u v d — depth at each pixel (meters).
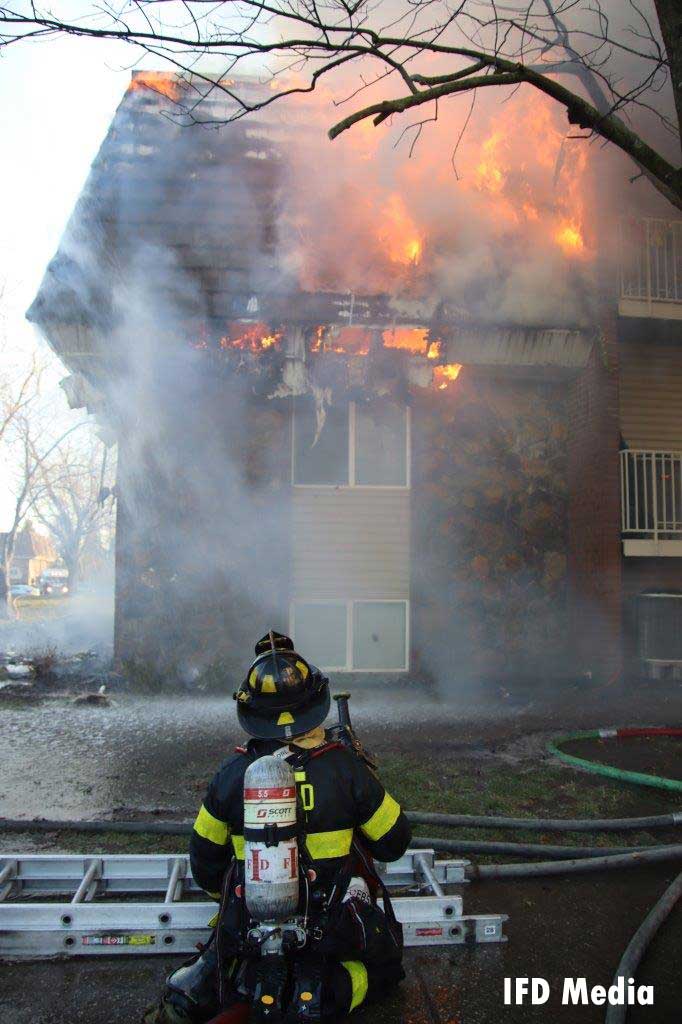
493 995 2.63
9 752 5.45
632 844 3.90
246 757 2.15
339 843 2.08
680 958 2.89
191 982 2.21
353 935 2.07
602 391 8.16
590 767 5.11
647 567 9.03
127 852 3.66
